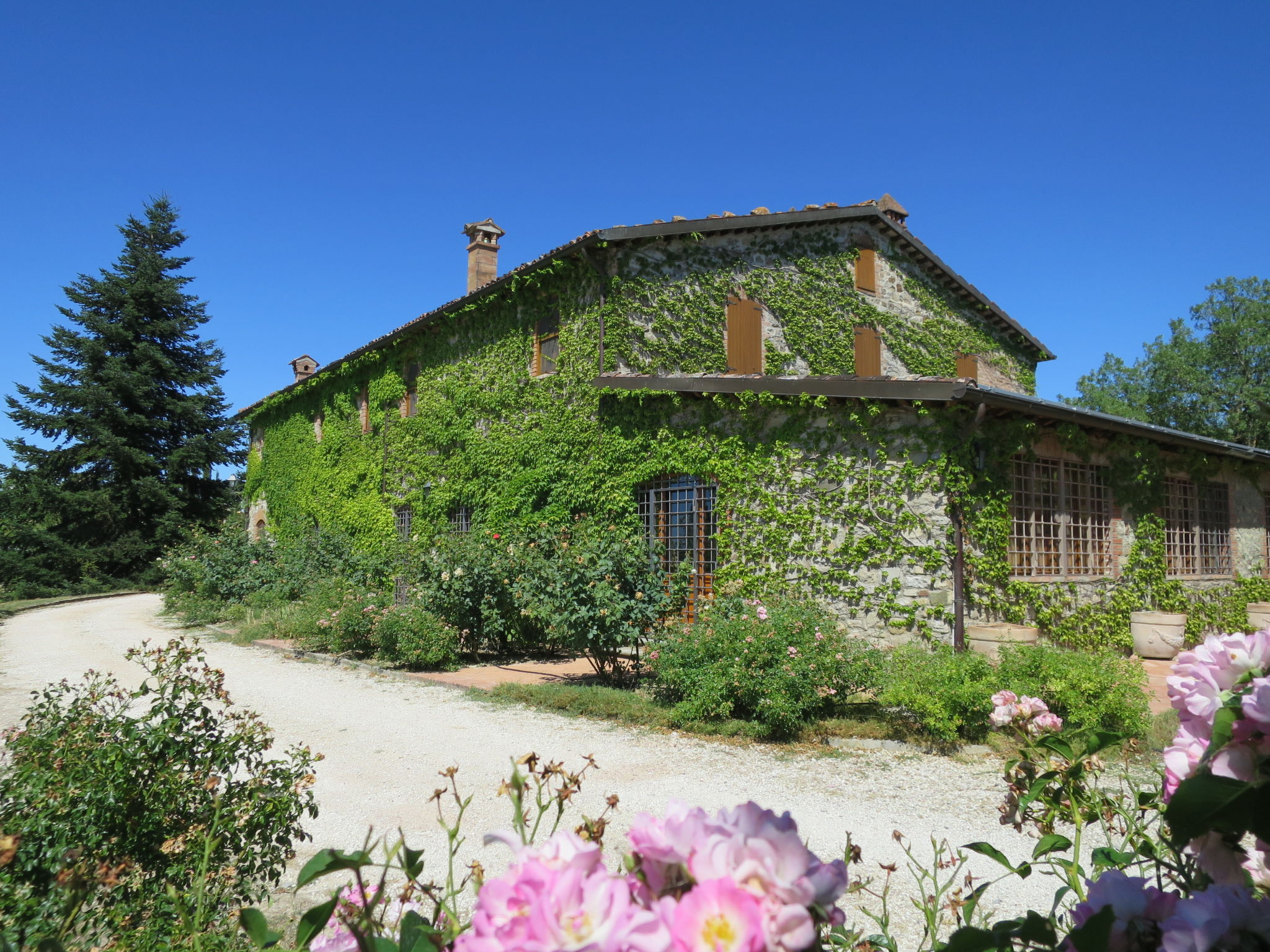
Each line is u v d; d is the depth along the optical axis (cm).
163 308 3369
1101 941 81
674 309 1385
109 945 269
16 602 2591
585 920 68
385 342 1903
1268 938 81
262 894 350
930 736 679
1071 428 1045
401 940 117
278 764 368
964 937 98
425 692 927
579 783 170
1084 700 621
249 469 2864
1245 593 1429
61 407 3125
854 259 1605
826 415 1055
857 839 468
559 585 948
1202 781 84
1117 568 1184
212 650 1321
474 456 1596
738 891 66
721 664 728
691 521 1187
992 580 998
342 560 1923
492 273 1992
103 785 307
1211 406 3553
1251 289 3631
